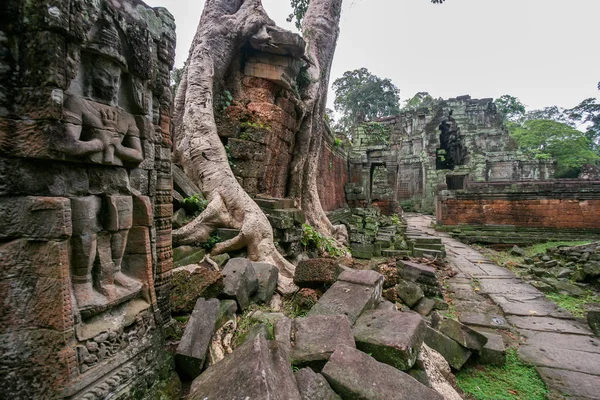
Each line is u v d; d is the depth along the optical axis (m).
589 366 3.59
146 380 2.12
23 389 1.62
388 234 11.52
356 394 2.03
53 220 1.66
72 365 1.68
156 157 2.67
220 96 7.04
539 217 12.76
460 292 6.29
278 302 4.14
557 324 4.80
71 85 1.81
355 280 3.83
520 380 3.32
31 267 1.66
